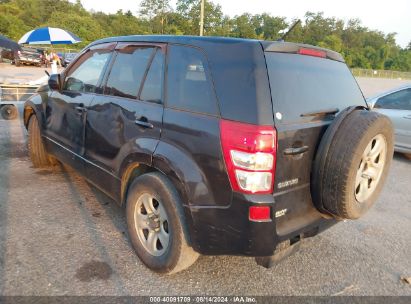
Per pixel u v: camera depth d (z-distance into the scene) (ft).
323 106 8.86
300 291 9.08
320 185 8.14
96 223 11.75
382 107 23.84
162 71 9.22
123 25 250.16
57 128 13.82
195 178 7.82
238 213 7.35
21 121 27.32
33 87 29.96
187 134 8.03
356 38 338.34
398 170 21.13
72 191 14.24
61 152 13.78
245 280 9.35
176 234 8.41
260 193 7.25
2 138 21.97
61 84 13.61
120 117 10.02
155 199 9.04
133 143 9.39
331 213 8.46
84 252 10.04
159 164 8.54
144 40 10.20
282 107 7.59
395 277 9.96
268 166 7.20
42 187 14.48
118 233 11.21
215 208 7.64
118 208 12.94
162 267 8.97
